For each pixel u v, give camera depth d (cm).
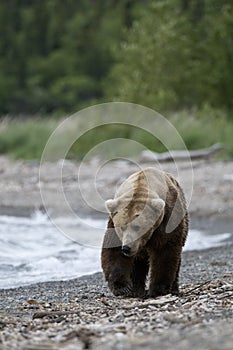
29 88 19012
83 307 2195
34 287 2702
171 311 1947
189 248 3697
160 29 9356
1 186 5959
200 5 10556
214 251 3538
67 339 1675
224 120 8075
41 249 3556
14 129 8825
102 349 1566
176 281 2472
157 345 1558
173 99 8831
